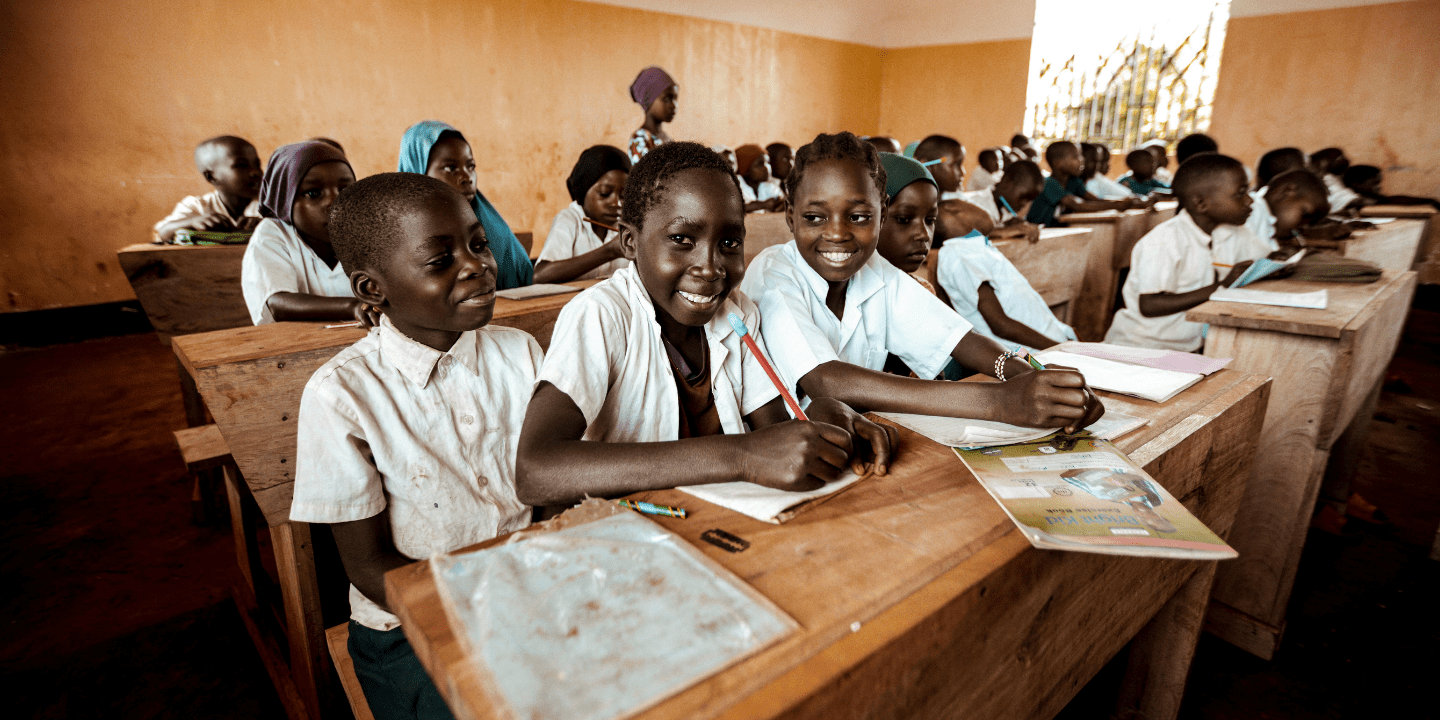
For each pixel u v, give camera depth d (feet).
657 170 2.83
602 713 1.47
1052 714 2.86
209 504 7.65
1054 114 29.37
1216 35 24.64
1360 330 5.35
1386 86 21.75
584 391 2.81
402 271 3.03
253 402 4.25
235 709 5.08
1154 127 26.73
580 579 1.93
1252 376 4.14
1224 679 5.47
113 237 15.76
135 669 5.48
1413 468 9.26
